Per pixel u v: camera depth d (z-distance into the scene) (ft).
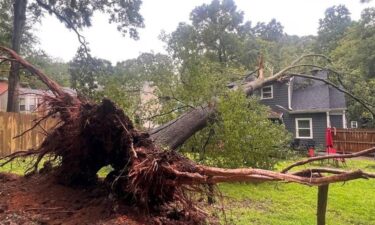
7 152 35.47
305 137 63.41
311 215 16.92
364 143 47.60
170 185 10.64
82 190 12.92
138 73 26.04
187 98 24.38
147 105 24.04
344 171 9.53
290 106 64.75
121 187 11.38
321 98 62.85
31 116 37.68
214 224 12.96
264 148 25.82
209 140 24.75
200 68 24.86
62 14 50.42
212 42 87.04
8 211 11.10
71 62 48.60
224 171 9.91
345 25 136.26
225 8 89.25
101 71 46.60
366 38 90.68
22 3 47.73
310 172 9.96
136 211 10.73
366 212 18.56
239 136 24.57
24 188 13.33
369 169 36.96
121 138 11.78
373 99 61.16
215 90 24.88
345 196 22.81
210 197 12.58
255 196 21.40
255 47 94.43
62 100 13.92
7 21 52.90
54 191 12.83
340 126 61.57
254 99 27.91
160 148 11.91
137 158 10.82
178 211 11.66
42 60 77.87
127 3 50.24
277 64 89.56
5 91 91.91
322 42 137.69
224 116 23.63
